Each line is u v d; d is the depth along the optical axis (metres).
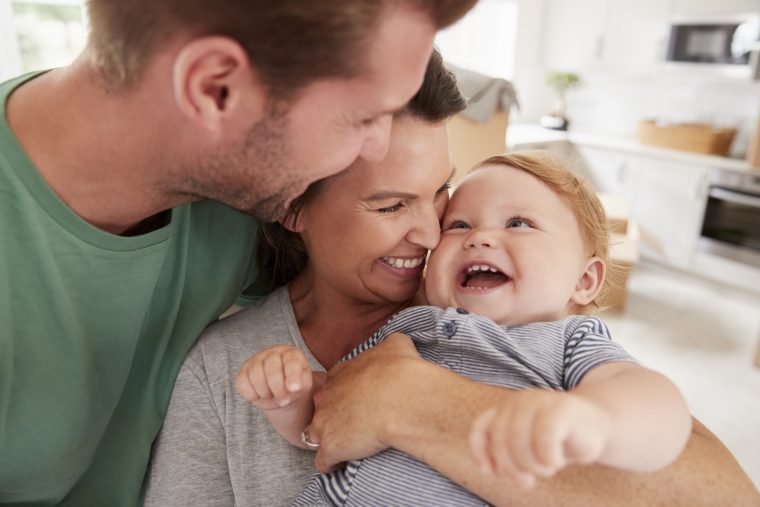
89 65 0.70
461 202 1.03
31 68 2.82
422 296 1.07
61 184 0.75
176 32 0.61
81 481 0.94
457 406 0.71
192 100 0.63
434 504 0.76
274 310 1.09
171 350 1.01
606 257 1.13
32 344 0.77
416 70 0.65
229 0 0.58
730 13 3.85
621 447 0.56
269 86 0.62
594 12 4.64
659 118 4.75
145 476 1.00
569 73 5.14
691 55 4.11
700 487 0.68
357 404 0.78
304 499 0.86
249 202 0.76
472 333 0.86
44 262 0.75
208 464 0.96
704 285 4.07
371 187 0.88
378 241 0.92
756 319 3.56
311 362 1.03
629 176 4.39
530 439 0.46
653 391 0.62
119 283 0.83
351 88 0.63
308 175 0.71
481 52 4.80
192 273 1.01
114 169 0.73
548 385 0.81
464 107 0.92
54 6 2.79
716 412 2.66
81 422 0.84
